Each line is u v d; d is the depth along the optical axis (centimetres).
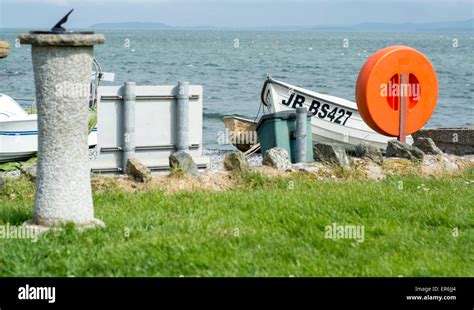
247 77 9712
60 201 1262
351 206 1484
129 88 1856
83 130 1277
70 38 1218
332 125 3127
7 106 2661
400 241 1244
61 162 1262
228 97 6794
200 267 1088
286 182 1791
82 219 1280
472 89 8356
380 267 1098
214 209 1450
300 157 2202
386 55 2170
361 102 2189
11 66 9806
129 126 1864
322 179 1881
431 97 2256
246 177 1803
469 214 1449
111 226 1283
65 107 1251
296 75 10381
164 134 1916
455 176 1991
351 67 12762
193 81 8781
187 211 1443
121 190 1692
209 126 4653
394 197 1574
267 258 1121
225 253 1133
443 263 1130
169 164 1831
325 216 1395
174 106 1920
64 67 1235
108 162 1867
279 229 1289
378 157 2033
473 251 1210
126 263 1086
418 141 2267
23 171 1825
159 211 1422
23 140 2638
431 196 1616
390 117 2202
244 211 1438
